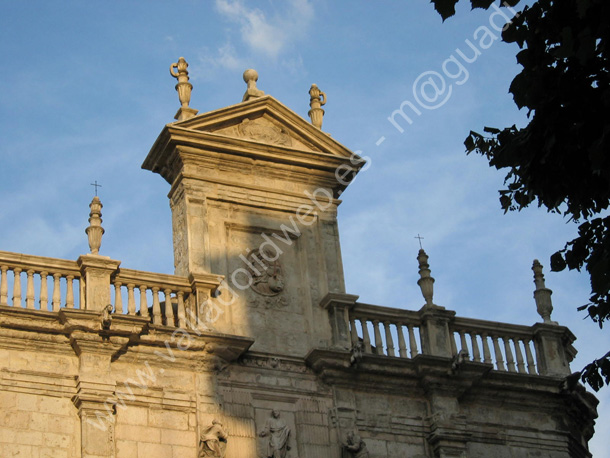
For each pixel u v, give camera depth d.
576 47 28.28
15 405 38.97
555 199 30.58
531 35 29.58
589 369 30.00
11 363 39.50
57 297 40.75
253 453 41.19
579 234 30.80
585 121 29.67
